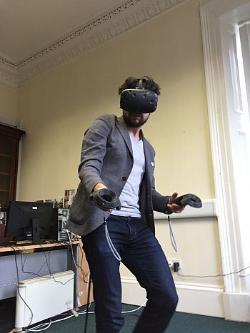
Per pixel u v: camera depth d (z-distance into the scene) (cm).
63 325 222
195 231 253
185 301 244
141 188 129
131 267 120
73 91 388
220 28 271
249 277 230
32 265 261
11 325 229
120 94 123
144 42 326
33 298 219
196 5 293
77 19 360
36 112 430
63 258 281
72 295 250
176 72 294
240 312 219
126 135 124
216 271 238
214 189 250
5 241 246
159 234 271
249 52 267
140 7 328
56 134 395
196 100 275
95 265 107
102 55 365
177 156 278
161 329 114
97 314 103
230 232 235
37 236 249
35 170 410
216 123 256
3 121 439
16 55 432
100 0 332
